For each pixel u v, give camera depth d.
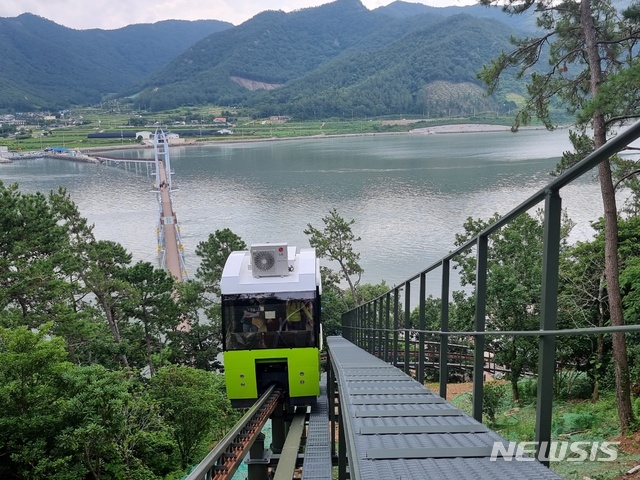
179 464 22.45
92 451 17.55
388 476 3.12
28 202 30.36
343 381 6.62
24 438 16.59
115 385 17.36
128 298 34.91
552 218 3.12
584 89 15.77
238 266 13.58
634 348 13.53
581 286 16.22
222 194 122.88
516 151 180.50
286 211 98.81
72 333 26.11
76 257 32.97
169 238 84.50
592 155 2.58
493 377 20.09
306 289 13.03
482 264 4.55
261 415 10.21
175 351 37.91
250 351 12.97
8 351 16.94
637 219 17.28
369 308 16.05
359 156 189.50
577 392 15.38
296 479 10.43
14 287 25.38
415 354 24.61
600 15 15.00
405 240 74.06
